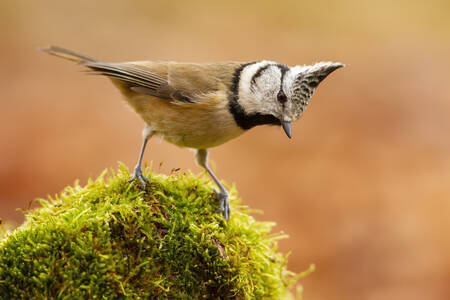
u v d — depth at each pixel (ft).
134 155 42.93
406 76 58.70
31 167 40.81
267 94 21.84
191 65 22.47
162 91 21.54
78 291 13.82
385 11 75.66
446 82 57.52
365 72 59.00
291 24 70.69
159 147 44.11
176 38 63.05
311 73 21.43
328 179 43.62
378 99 54.70
